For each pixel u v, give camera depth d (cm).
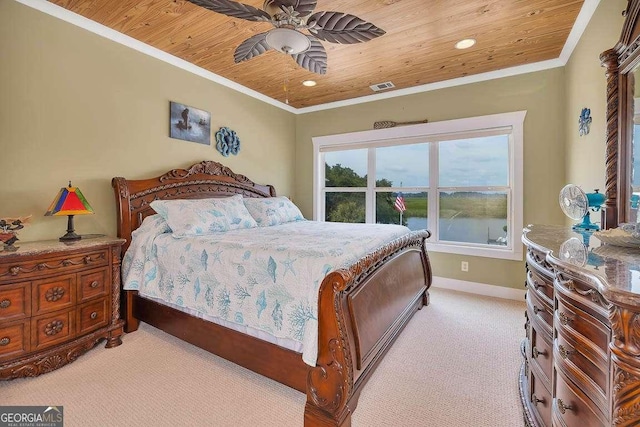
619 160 153
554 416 116
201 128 343
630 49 144
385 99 411
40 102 225
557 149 310
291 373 167
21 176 217
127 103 278
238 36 270
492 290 348
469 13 229
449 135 368
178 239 236
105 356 215
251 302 183
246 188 388
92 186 256
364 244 210
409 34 258
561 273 109
